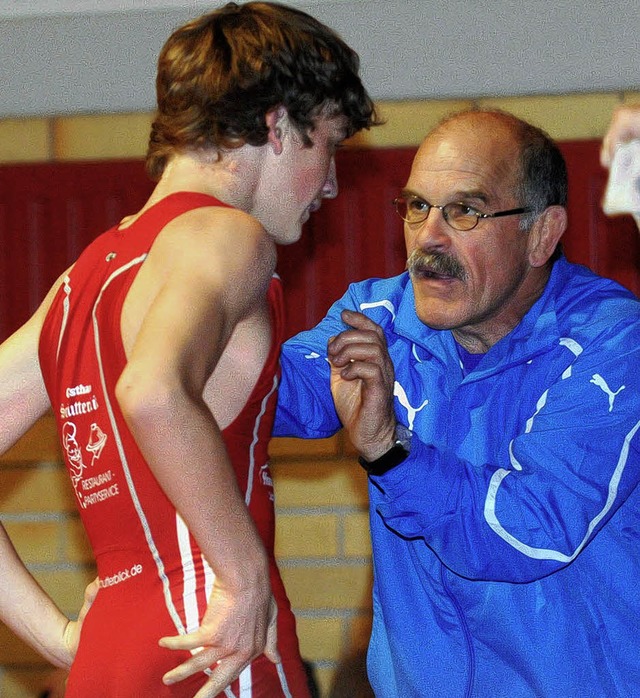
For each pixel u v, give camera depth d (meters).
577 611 3.88
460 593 4.00
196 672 2.76
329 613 6.63
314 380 4.44
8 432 3.26
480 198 3.98
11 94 6.73
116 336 2.85
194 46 3.20
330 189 3.47
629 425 3.67
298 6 6.52
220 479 2.58
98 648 2.92
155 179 3.36
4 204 6.70
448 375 4.19
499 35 6.43
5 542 3.38
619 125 2.21
